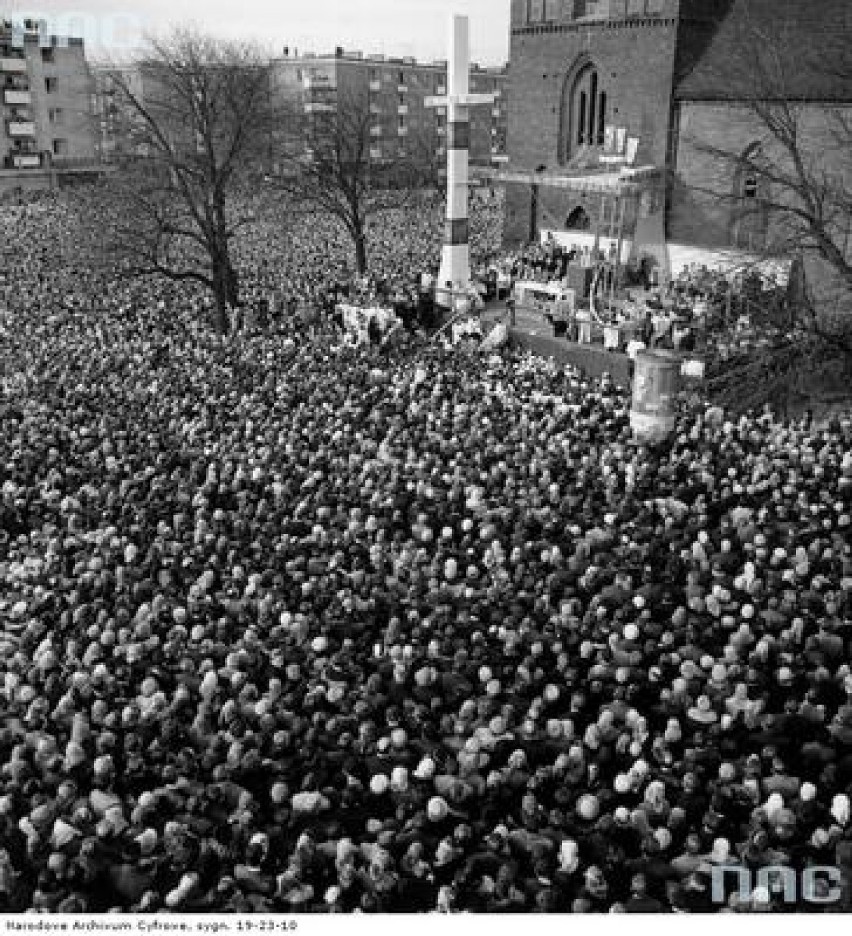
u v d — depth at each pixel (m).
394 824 12.99
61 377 32.53
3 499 22.91
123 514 21.67
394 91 116.94
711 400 28.64
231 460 24.56
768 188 40.69
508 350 37.22
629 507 21.30
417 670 16.27
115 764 14.21
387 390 29.86
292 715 15.06
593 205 48.50
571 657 16.39
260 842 12.41
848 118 37.97
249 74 53.50
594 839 12.74
